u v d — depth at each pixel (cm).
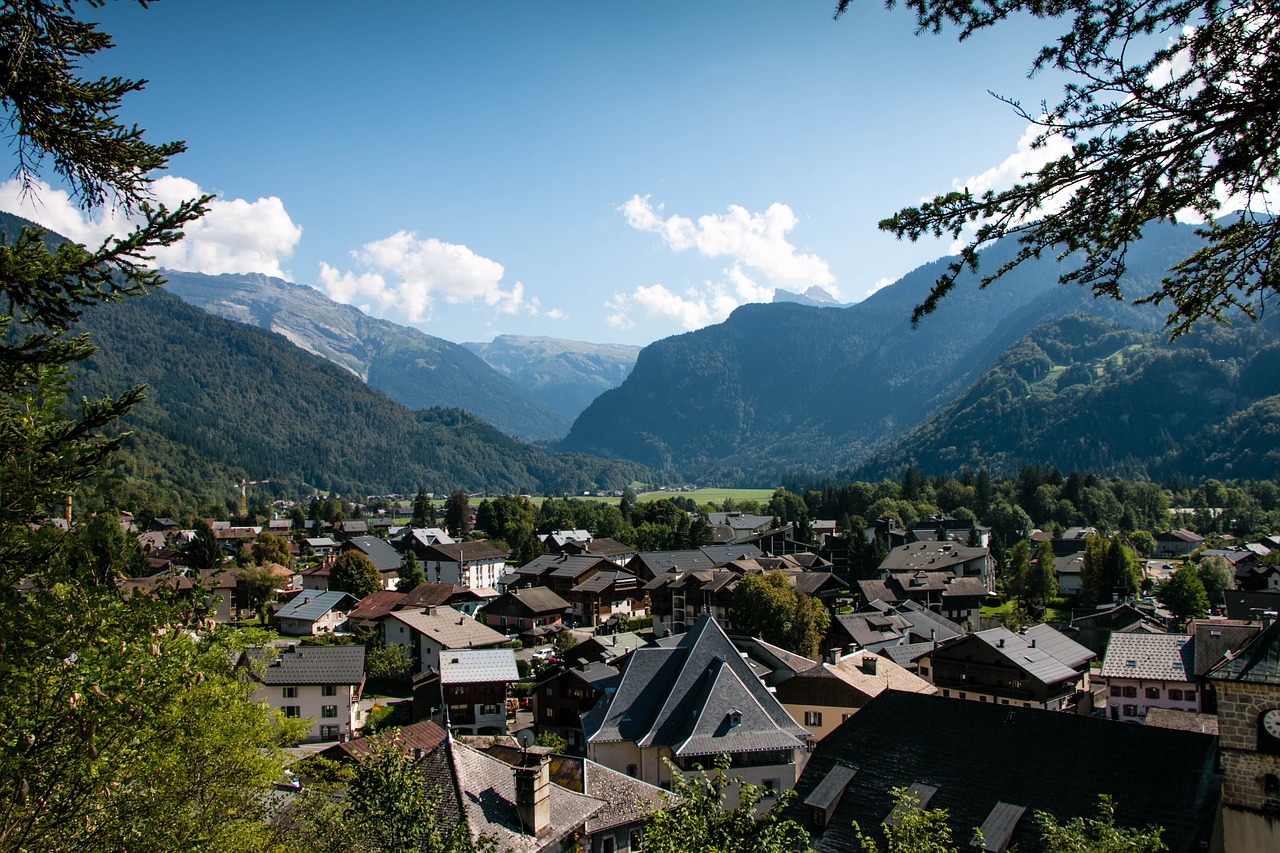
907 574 13262
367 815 2320
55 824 1197
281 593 13512
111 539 1203
